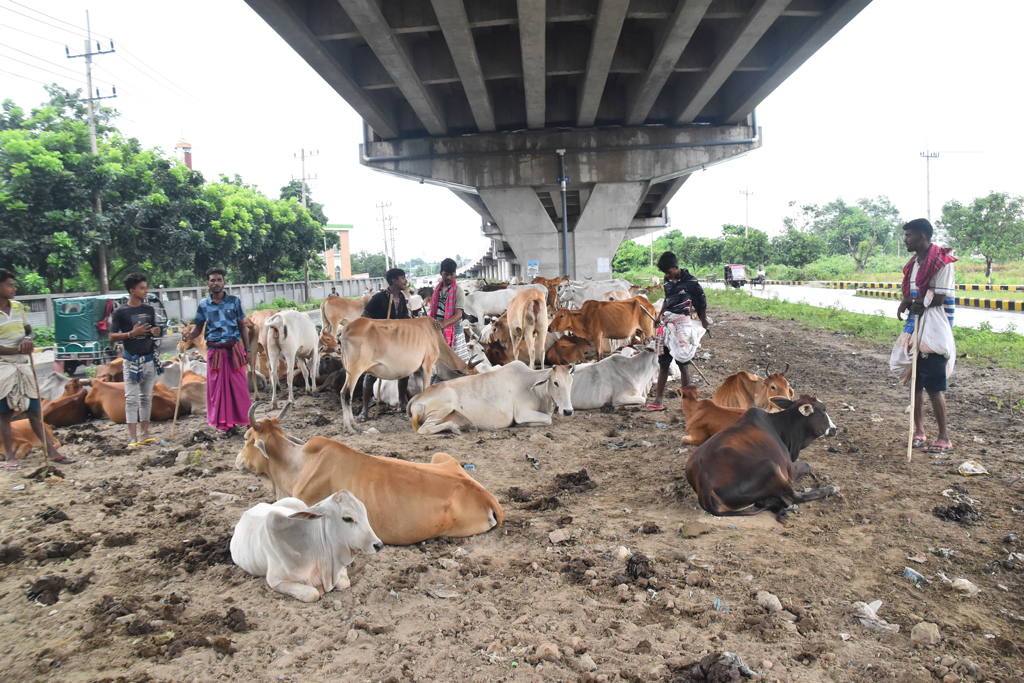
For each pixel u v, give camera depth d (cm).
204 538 428
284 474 429
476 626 324
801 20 1683
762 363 1100
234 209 3083
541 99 1995
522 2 1321
